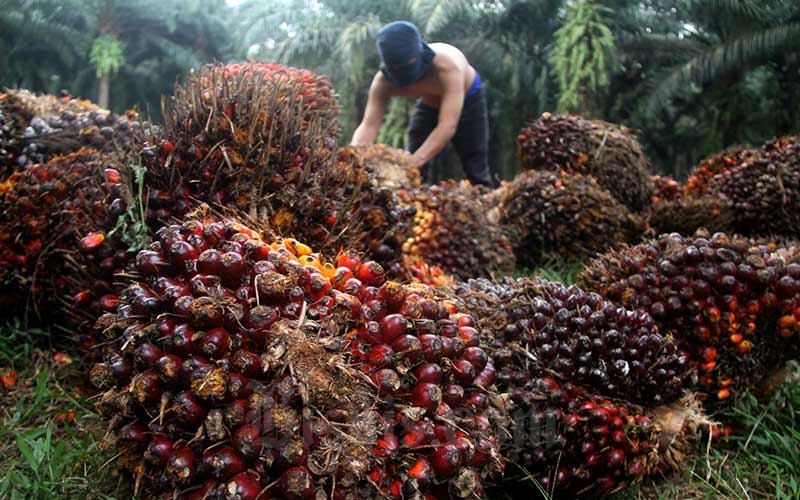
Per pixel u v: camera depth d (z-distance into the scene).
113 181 1.56
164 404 0.98
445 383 1.10
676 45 10.56
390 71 4.40
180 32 14.65
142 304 1.05
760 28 9.62
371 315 1.05
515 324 1.53
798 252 1.92
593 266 2.05
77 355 1.85
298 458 0.92
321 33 11.46
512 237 3.35
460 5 10.50
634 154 3.82
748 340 1.82
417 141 5.32
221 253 1.06
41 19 11.55
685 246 1.83
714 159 3.81
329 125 2.69
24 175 1.99
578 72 9.02
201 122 1.56
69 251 1.81
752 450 1.86
